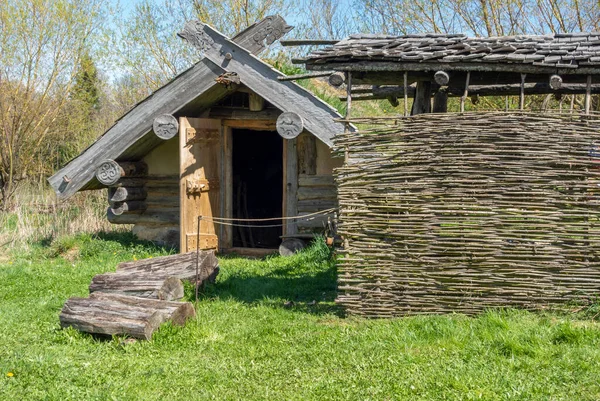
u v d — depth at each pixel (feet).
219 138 45.39
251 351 23.20
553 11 56.49
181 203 42.24
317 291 32.83
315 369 21.13
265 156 60.29
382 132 26.61
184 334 24.82
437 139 26.18
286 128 40.04
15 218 53.88
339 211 27.09
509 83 32.17
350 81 27.94
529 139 25.66
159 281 29.14
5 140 65.62
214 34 41.93
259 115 44.65
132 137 44.09
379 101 67.67
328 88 58.95
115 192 45.55
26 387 20.02
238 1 72.79
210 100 44.83
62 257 43.73
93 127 74.74
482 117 25.90
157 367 21.84
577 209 25.52
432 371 20.27
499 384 19.06
